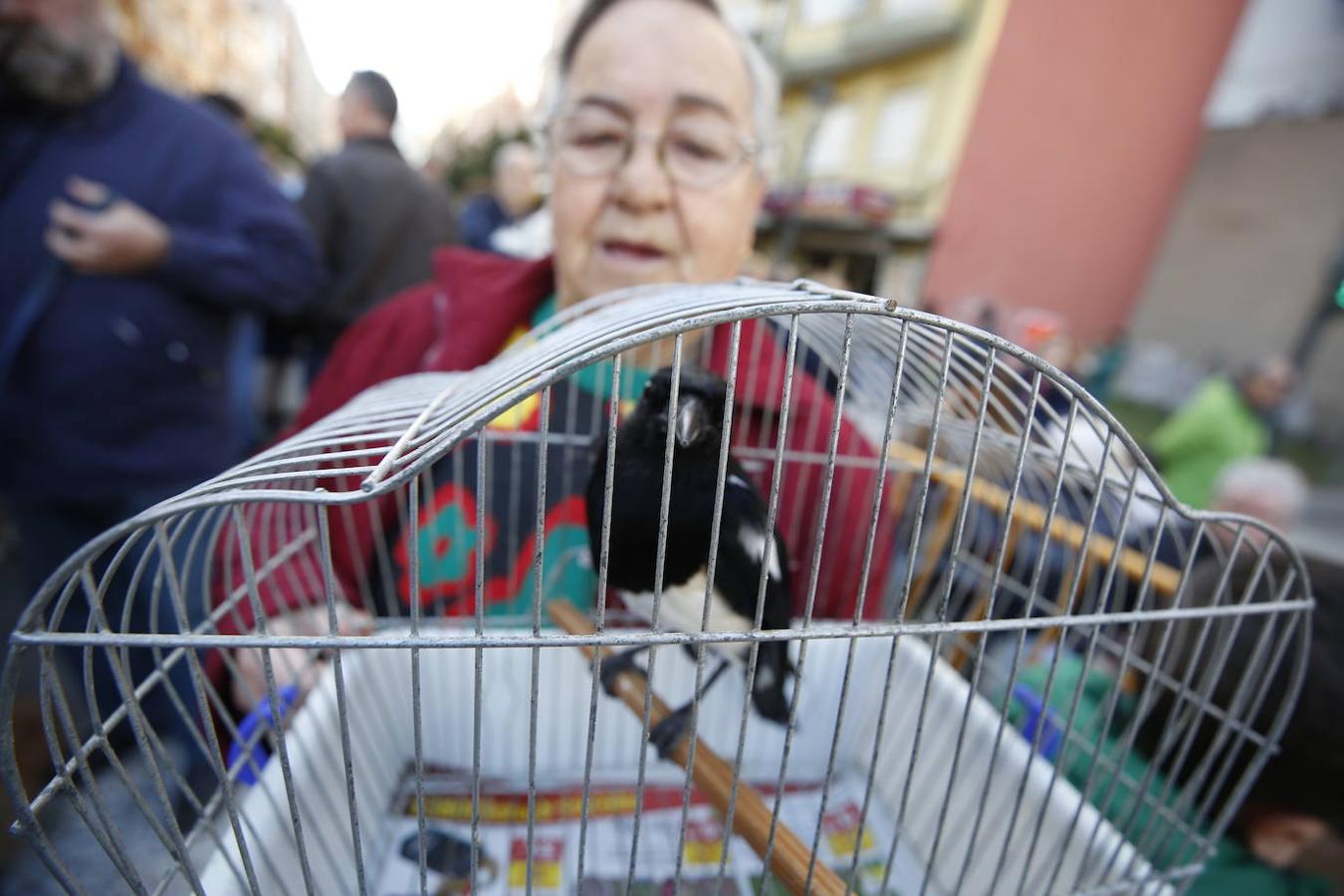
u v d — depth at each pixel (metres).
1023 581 1.80
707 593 0.74
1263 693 0.97
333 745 1.06
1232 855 1.21
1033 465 1.27
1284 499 2.72
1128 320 11.77
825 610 1.64
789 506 1.61
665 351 1.54
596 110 1.46
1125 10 10.40
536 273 1.70
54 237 1.88
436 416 0.80
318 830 0.99
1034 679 1.56
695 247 1.52
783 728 1.39
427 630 1.33
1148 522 1.93
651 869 1.14
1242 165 10.22
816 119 12.37
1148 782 1.01
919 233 11.36
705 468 1.07
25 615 0.62
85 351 1.97
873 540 0.72
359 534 1.56
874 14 11.84
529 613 1.53
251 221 2.20
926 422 1.40
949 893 1.16
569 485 1.51
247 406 3.84
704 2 1.52
